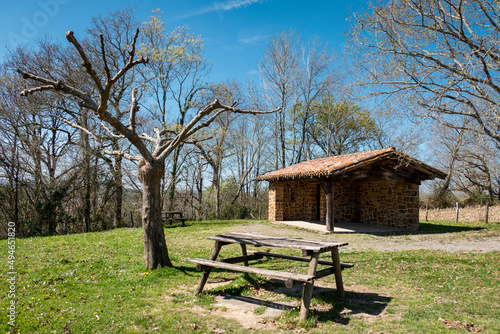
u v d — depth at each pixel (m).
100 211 18.36
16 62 15.88
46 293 5.36
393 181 14.81
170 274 6.52
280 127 28.61
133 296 5.27
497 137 8.52
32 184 16.44
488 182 23.36
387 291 5.66
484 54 8.33
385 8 8.96
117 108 18.34
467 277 6.44
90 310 4.66
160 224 7.05
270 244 5.14
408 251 9.23
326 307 4.86
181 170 25.73
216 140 25.75
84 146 16.86
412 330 4.01
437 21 8.69
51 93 15.79
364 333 3.96
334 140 29.70
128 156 7.52
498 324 4.17
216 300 5.21
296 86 27.53
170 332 3.99
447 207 24.83
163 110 22.67
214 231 14.15
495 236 12.22
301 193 19.14
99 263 7.42
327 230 13.73
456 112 8.66
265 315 4.58
